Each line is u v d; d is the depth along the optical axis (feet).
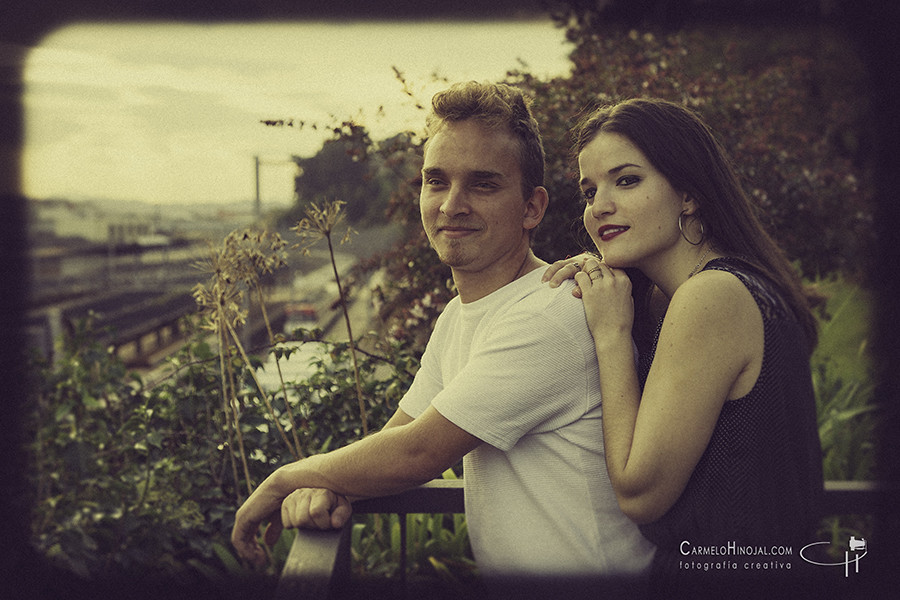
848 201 16.22
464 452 4.41
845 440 9.45
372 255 11.03
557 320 4.37
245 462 7.34
